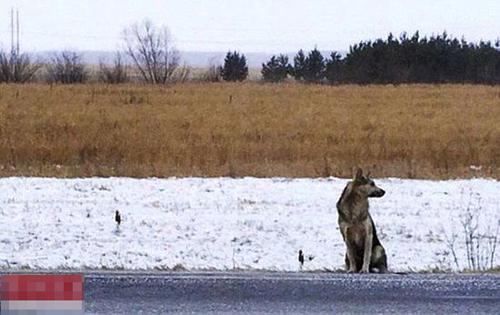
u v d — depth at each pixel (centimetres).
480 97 5241
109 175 2228
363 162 2414
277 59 8469
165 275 1016
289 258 1341
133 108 4184
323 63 8269
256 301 877
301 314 824
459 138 2961
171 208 1772
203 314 824
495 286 948
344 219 1113
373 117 3900
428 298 888
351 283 966
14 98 4538
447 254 1366
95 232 1523
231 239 1484
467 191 2016
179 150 2547
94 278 989
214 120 3631
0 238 1461
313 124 3525
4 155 2414
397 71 7706
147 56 7094
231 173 2242
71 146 2550
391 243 1456
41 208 1742
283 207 1800
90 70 7550
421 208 1795
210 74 7894
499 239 1486
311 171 2278
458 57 7769
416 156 2520
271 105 4569
